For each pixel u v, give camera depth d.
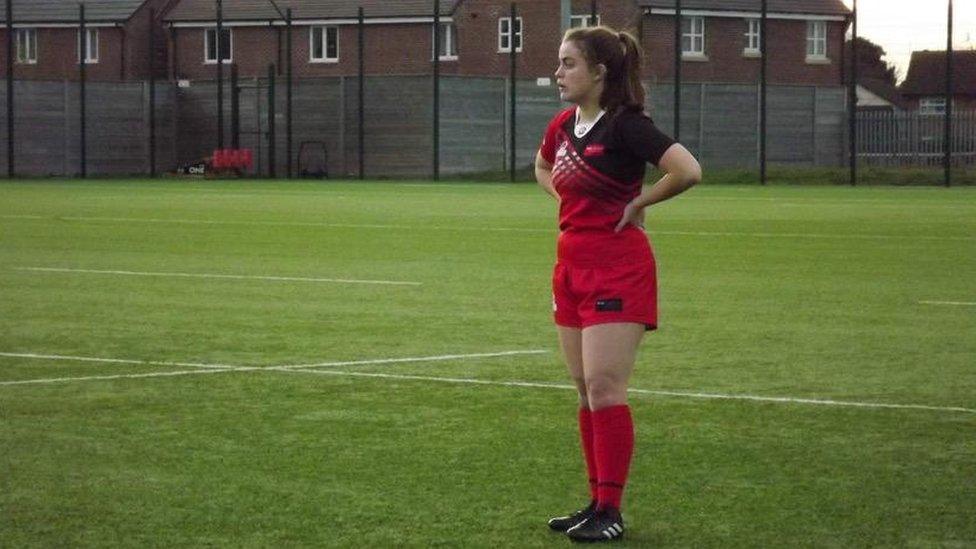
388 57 90.31
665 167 8.46
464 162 69.62
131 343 16.45
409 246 29.86
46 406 12.66
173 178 69.81
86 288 22.14
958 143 70.75
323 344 16.38
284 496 9.58
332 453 10.84
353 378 14.09
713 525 8.92
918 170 64.50
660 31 86.56
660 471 10.30
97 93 72.12
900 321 18.39
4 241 30.98
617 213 8.63
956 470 10.33
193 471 10.27
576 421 12.00
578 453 10.86
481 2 89.81
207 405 12.71
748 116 73.06
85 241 31.00
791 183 63.34
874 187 59.94
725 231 34.19
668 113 71.38
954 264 26.11
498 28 89.56
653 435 11.48
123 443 11.16
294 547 8.43
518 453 10.85
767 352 15.78
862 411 12.46
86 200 47.72
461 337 16.92
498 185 61.06
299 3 91.81
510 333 17.27
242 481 9.98
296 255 27.78
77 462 10.53
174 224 36.19
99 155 72.50
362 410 12.48
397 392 13.34
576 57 8.59
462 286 22.42
